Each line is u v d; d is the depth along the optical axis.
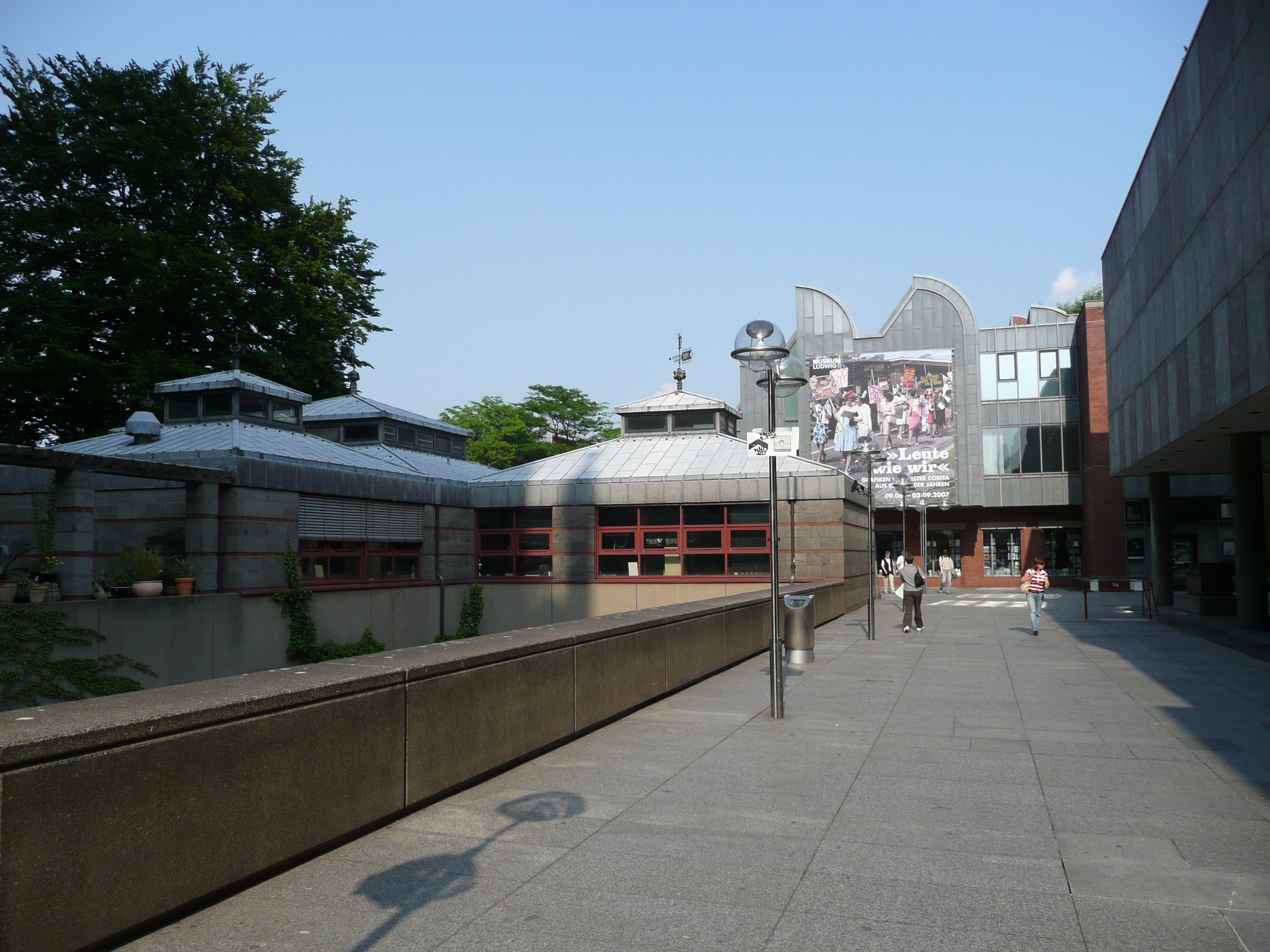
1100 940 4.46
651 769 7.91
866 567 33.12
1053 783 7.45
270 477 22.39
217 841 4.80
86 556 18.53
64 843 3.98
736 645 15.33
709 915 4.74
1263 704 11.38
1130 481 47.84
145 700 4.91
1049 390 50.03
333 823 5.67
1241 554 21.78
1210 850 5.82
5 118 36.66
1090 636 20.66
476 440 72.81
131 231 35.62
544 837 6.00
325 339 43.41
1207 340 18.06
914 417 50.66
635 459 30.36
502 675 7.71
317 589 23.44
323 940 4.40
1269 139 14.23
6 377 33.44
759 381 11.87
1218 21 16.67
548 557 29.70
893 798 6.99
